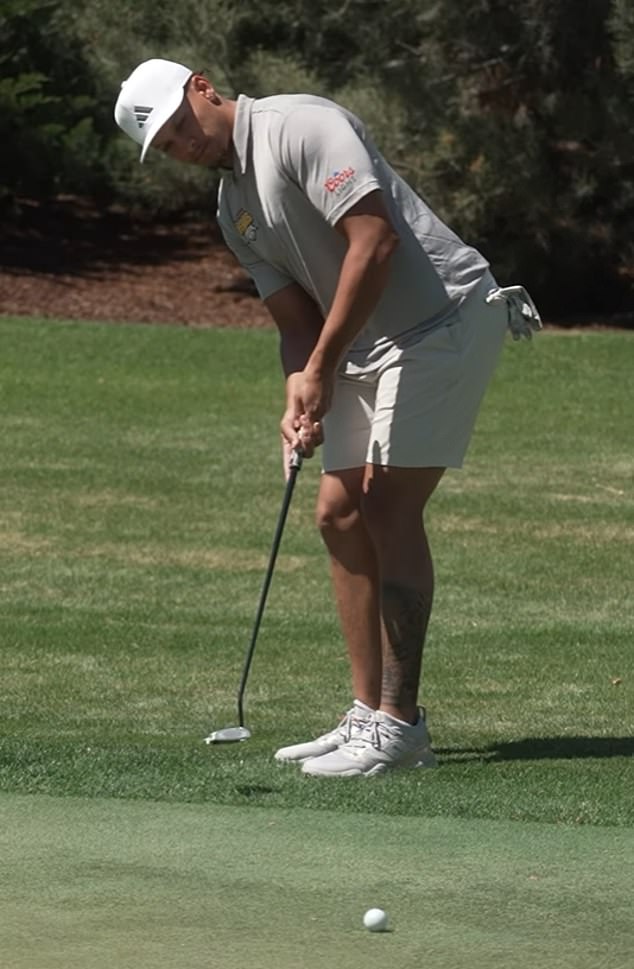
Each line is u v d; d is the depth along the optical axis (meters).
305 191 18.39
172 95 18.52
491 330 19.20
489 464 46.97
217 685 24.69
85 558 35.19
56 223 85.56
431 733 21.62
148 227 86.69
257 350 65.81
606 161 71.88
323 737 19.48
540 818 16.45
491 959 12.82
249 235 19.31
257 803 16.88
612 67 71.06
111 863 14.97
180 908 13.84
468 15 70.50
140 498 41.75
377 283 18.16
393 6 72.38
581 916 13.73
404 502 19.06
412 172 72.50
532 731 21.78
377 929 13.36
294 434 18.66
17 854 15.19
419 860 15.12
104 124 84.50
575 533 38.38
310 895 14.20
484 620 30.02
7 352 63.09
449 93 72.50
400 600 18.94
